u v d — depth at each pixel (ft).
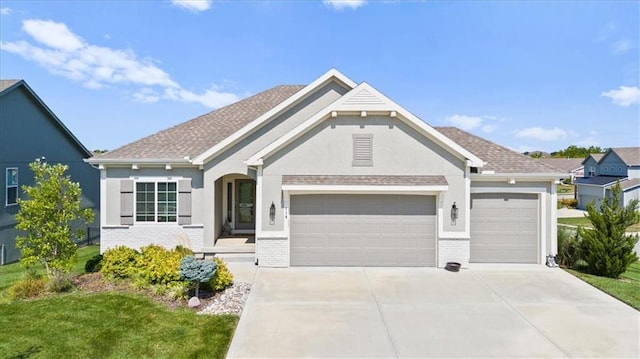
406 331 30.35
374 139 49.52
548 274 47.09
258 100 71.77
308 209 50.06
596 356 26.40
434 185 47.80
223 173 55.52
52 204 37.60
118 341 27.53
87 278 41.65
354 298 37.96
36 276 40.22
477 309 35.24
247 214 68.28
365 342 28.35
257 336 29.09
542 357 26.30
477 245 51.93
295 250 50.11
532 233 51.85
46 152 78.79
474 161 48.26
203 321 31.45
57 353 25.67
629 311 34.99
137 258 42.06
